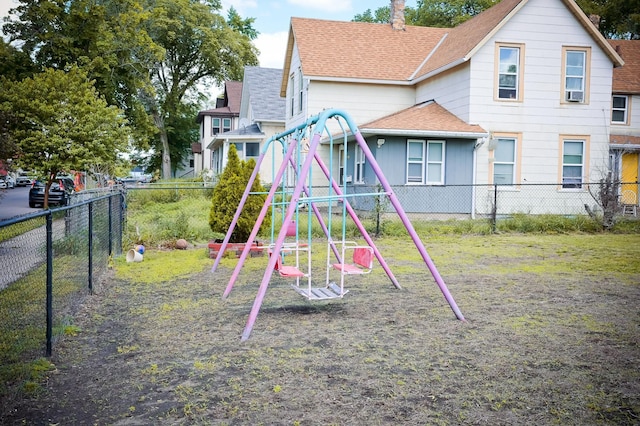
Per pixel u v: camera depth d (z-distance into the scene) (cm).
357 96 2200
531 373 452
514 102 1909
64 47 2705
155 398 411
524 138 1928
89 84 2041
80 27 2761
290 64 2527
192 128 5188
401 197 1836
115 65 2931
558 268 1006
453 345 532
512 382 433
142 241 1326
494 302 724
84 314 675
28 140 1808
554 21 1916
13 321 489
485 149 1898
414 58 2325
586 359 486
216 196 1212
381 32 2445
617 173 1773
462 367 469
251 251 1167
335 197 647
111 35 2823
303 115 2227
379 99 2222
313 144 626
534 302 721
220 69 4878
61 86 1922
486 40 1847
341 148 2192
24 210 2150
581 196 1970
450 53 2047
